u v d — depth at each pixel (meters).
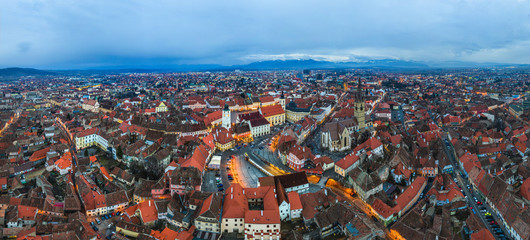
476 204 178.12
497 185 173.38
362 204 178.62
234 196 160.38
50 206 173.88
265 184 180.50
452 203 169.50
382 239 142.00
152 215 163.88
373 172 190.88
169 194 188.00
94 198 175.50
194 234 151.12
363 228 143.75
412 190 178.38
